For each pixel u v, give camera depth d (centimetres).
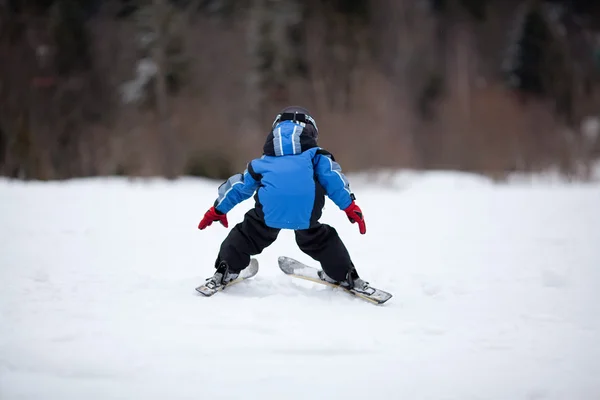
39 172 5588
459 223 2278
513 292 1112
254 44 7800
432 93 9619
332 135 6900
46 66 7906
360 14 8644
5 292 1009
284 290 1059
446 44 10656
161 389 625
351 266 1020
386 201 3381
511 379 673
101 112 8031
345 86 8325
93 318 855
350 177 5809
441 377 675
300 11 8250
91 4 8531
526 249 1645
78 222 2097
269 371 679
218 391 625
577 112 9569
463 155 8325
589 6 12188
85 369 666
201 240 1753
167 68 7262
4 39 7381
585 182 6612
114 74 8262
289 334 802
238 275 1050
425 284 1173
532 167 7362
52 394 607
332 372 682
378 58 9262
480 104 8762
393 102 8731
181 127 7131
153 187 4197
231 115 7644
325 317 894
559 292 1113
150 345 745
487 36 10825
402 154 7244
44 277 1122
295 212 973
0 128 6034
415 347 771
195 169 5969
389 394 629
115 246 1602
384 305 989
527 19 9638
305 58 8394
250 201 3028
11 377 646
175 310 902
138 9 7369
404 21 9894
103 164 7269
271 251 1553
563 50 9806
